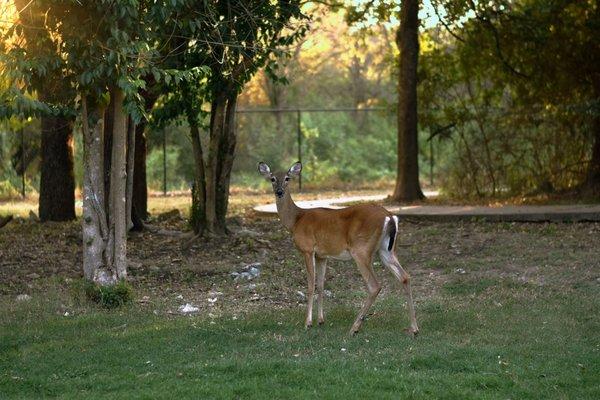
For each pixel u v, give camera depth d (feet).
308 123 138.31
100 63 37.99
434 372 29.35
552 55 76.38
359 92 148.56
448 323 36.40
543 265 48.44
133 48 37.68
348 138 143.43
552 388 27.66
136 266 49.52
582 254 50.42
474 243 55.31
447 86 83.46
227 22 48.80
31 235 61.57
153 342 33.60
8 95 36.19
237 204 84.94
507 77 79.71
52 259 52.54
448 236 58.18
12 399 27.07
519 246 53.72
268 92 133.49
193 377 28.86
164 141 100.37
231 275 47.88
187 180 118.73
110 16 37.32
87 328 36.45
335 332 35.12
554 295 41.63
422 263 50.55
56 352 32.48
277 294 43.39
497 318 37.17
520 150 79.46
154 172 115.03
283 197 36.76
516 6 78.74
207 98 56.90
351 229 34.94
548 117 78.02
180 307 40.55
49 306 40.16
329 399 26.23
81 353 32.24
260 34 56.39
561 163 77.97
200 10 47.65
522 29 75.82
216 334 34.76
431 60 83.46
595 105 70.08
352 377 28.53
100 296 40.60
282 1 53.21
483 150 81.05
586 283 43.96
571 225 60.29
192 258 53.11
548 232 58.03
